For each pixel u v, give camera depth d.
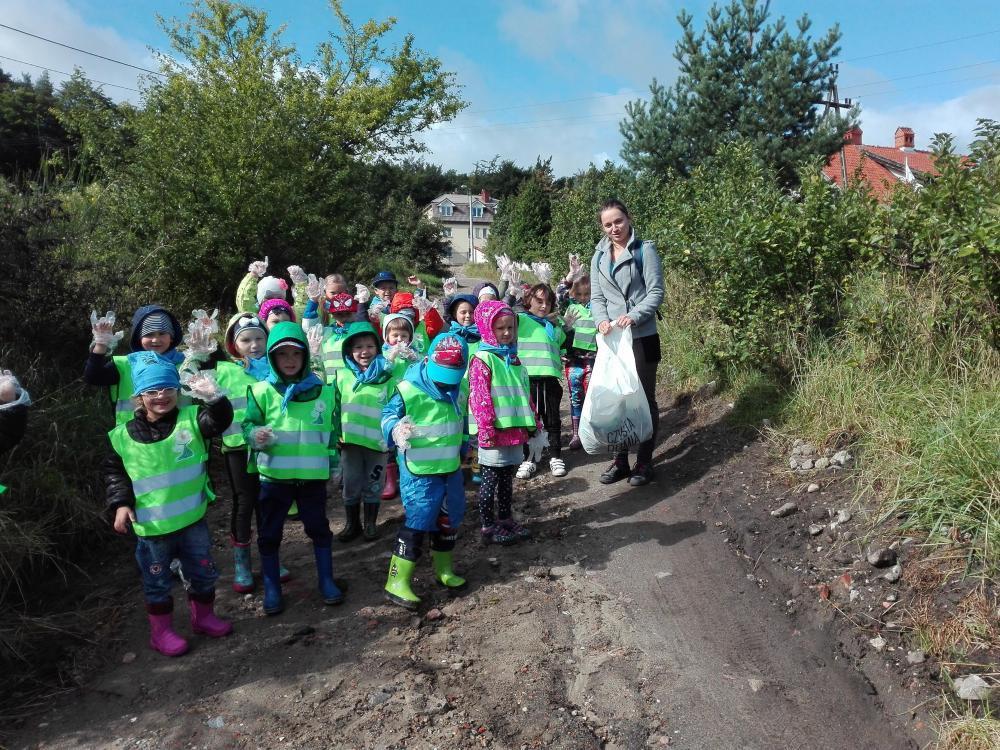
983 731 2.51
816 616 3.46
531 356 5.88
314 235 13.05
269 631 3.79
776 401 5.66
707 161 12.93
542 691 3.16
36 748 2.97
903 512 3.72
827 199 5.52
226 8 18.09
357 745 2.88
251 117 12.32
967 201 4.68
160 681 3.39
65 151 12.18
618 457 5.59
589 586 4.06
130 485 3.50
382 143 22.36
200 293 11.60
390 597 3.97
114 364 3.98
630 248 5.20
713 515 4.64
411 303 6.39
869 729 2.79
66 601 4.16
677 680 3.20
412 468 3.90
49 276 5.86
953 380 4.42
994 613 2.98
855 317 5.19
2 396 3.15
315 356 5.38
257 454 3.93
